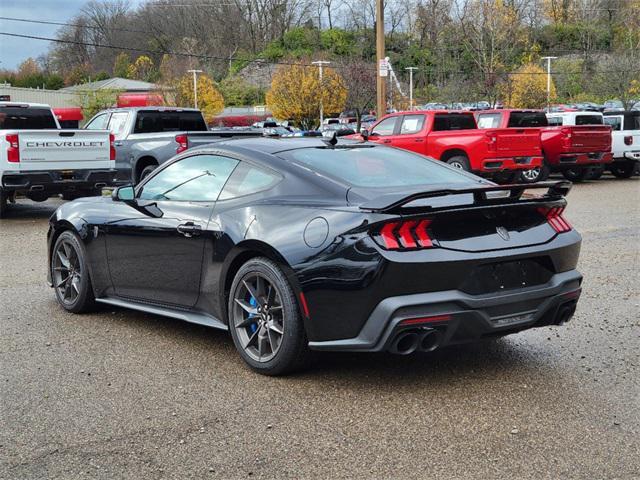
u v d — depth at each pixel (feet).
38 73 339.16
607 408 13.39
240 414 13.24
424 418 12.96
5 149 39.63
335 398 13.96
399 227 13.39
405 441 12.04
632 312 20.48
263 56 298.56
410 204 14.03
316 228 14.15
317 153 16.56
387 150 17.67
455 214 13.64
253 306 15.48
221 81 254.68
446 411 13.28
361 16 280.31
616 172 71.56
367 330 13.50
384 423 12.77
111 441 12.19
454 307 13.57
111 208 19.48
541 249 14.56
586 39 265.75
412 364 15.94
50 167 40.81
